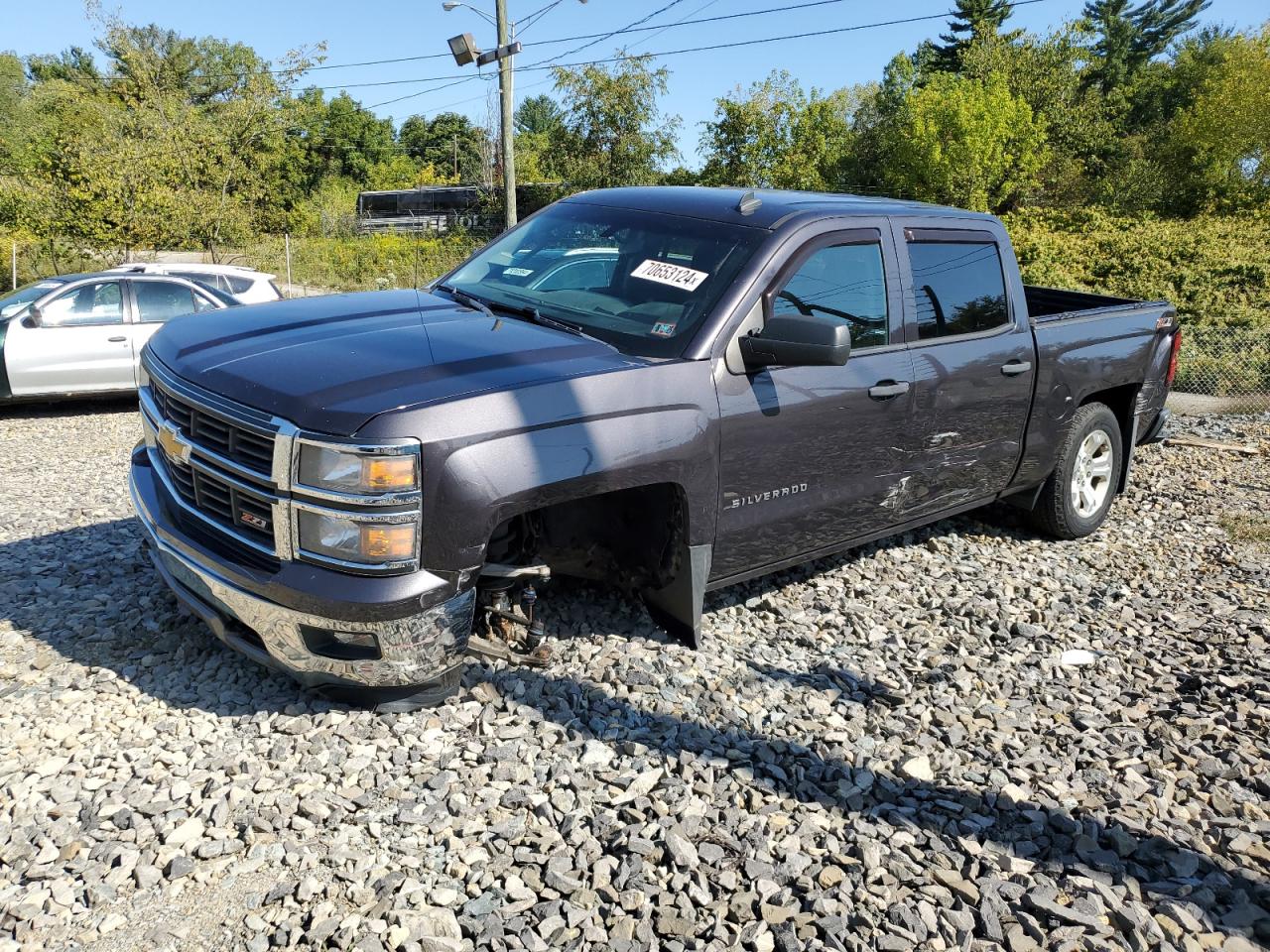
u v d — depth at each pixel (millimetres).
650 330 3785
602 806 3039
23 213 22000
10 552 5055
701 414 3629
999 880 2816
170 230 22828
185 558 3404
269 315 3924
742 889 2721
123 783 3008
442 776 3100
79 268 26266
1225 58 44781
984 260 5035
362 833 2846
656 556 3893
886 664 4191
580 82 35375
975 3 71000
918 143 42250
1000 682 4090
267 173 34906
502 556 3623
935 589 5066
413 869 2709
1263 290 20203
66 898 2518
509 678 3699
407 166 76438
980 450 5031
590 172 35562
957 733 3629
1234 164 44406
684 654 4031
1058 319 5457
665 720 3533
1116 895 2775
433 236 37562
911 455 4609
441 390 3105
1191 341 13562
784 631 4430
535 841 2846
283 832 2828
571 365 3412
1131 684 4152
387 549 3010
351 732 3309
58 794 2934
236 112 30594
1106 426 5992
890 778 3316
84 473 7219
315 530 3033
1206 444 8883
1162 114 67062
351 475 2949
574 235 4500
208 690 3598
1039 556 5719
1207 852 3008
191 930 2447
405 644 3131
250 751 3201
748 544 4047
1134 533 6293
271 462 3066
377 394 3053
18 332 9695
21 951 2348
